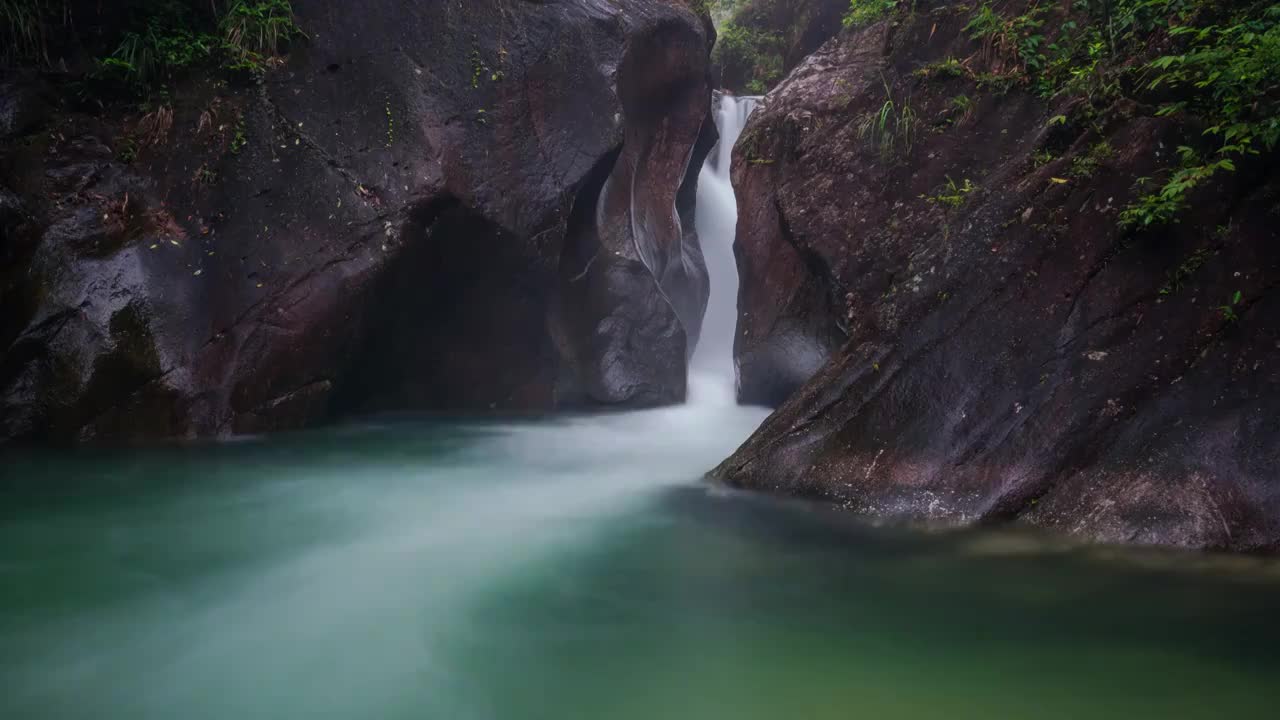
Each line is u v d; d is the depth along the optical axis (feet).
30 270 24.03
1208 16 20.17
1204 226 16.55
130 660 11.27
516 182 30.09
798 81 33.22
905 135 27.58
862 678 10.29
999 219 18.94
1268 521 13.93
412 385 32.73
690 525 17.04
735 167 34.83
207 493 20.39
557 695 10.23
